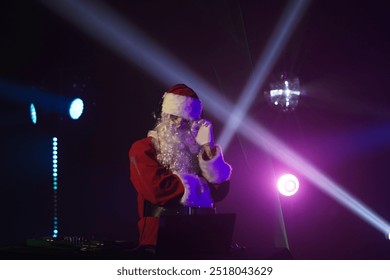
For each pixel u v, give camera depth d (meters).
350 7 4.74
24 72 5.40
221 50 4.80
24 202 5.66
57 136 5.52
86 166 5.49
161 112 3.22
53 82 5.44
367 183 4.55
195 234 2.48
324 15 4.77
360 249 4.30
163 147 2.98
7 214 5.62
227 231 2.58
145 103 5.21
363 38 4.73
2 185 5.59
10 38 5.23
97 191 5.47
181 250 2.48
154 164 2.87
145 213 2.95
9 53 5.28
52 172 5.60
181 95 3.04
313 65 4.78
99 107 5.37
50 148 5.57
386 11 4.69
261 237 4.65
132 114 5.27
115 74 5.29
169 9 4.99
